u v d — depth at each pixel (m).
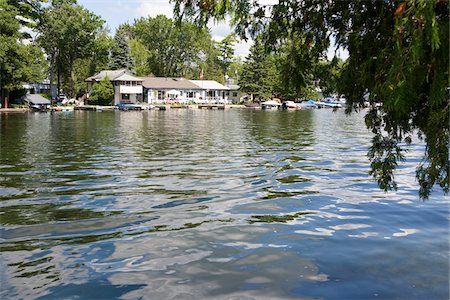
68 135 24.41
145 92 78.94
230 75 111.88
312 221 7.41
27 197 9.27
